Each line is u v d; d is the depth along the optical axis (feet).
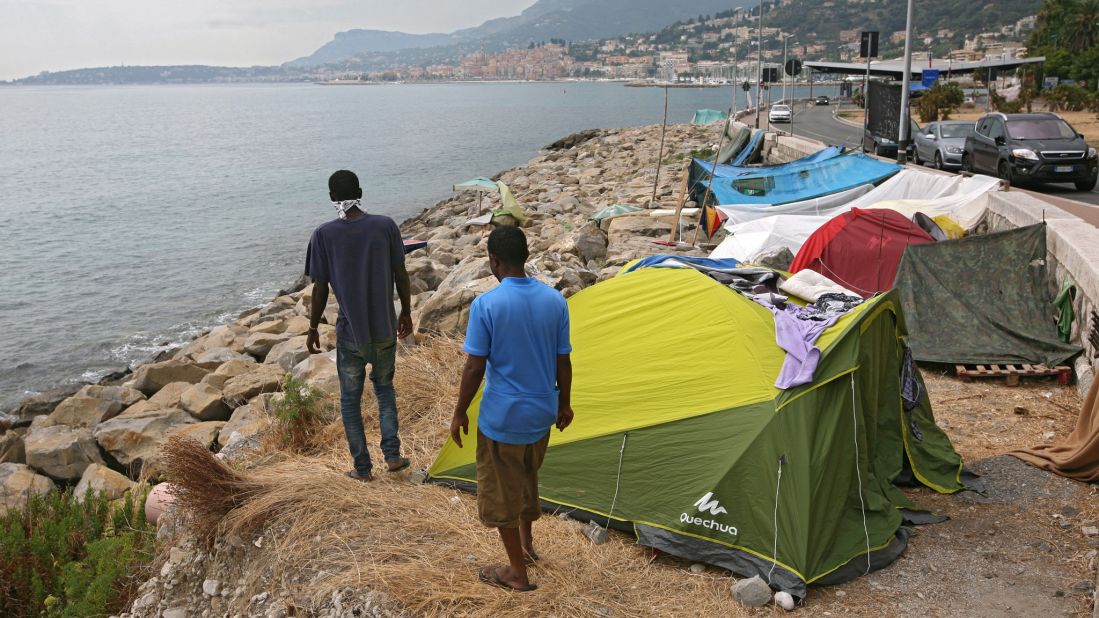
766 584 15.11
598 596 15.01
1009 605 14.62
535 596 14.73
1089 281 25.79
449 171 171.73
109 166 201.46
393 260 18.85
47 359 59.21
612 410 18.63
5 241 103.50
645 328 19.81
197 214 121.70
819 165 59.11
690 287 20.17
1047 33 285.64
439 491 18.92
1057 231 30.76
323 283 18.43
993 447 21.39
